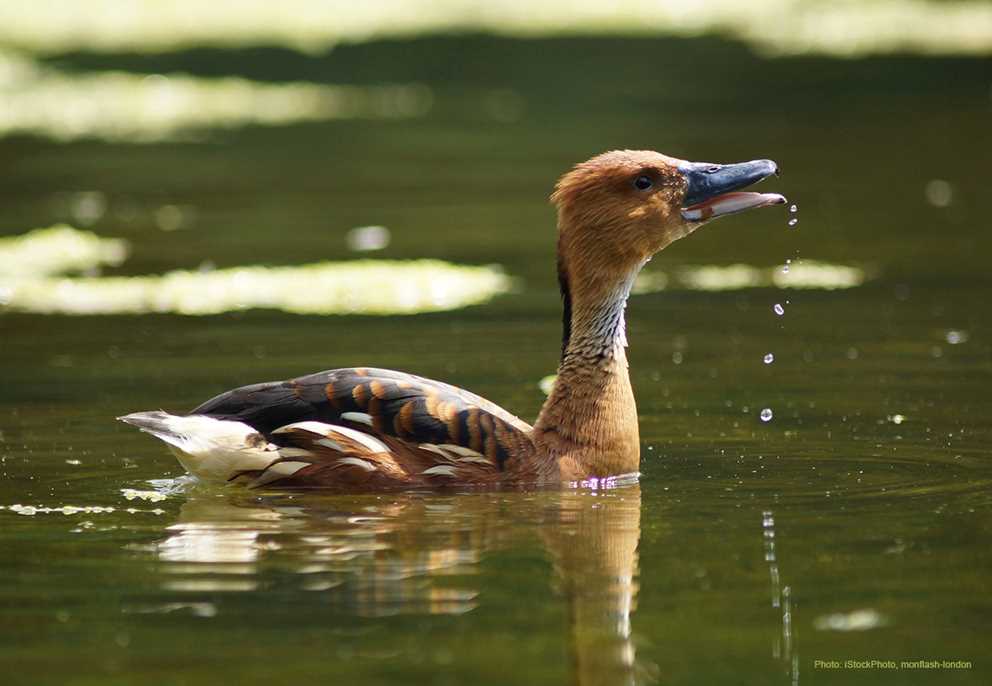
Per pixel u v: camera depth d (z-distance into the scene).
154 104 39.41
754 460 13.03
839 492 12.04
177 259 22.59
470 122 36.12
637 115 36.00
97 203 27.44
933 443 13.41
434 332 18.09
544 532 11.17
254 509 11.81
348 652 9.01
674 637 9.26
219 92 41.25
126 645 9.11
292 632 9.30
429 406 12.35
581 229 12.84
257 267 21.98
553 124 35.38
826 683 8.63
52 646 9.09
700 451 13.36
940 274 21.31
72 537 11.08
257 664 8.84
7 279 21.30
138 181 29.62
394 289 20.61
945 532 11.01
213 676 8.69
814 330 18.25
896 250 23.05
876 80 39.91
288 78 42.97
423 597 9.85
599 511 11.68
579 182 12.90
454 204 27.17
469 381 15.76
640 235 12.81
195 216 26.17
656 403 15.06
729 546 10.80
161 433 12.13
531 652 9.02
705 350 17.36
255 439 12.21
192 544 10.90
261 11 51.31
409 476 12.23
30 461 13.10
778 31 47.84
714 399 15.18
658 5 52.06
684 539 10.97
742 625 9.42
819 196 27.47
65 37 48.31
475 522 11.45
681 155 30.48
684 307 19.77
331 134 35.09
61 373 16.23
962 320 18.58
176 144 34.09
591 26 49.22
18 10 51.56
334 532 11.19
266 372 16.17
